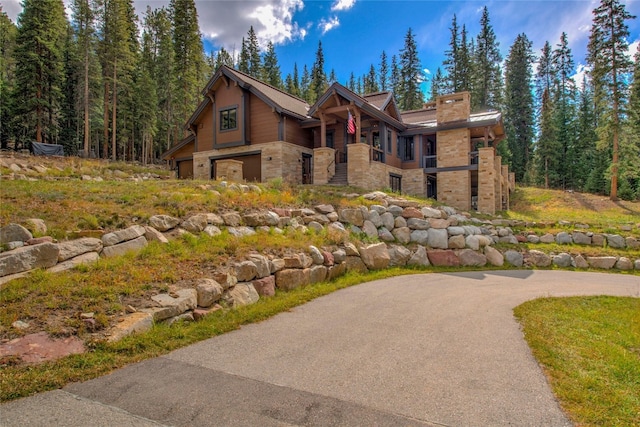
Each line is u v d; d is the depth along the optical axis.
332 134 24.78
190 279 6.62
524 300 8.47
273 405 3.62
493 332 6.08
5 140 45.50
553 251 14.74
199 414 3.42
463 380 4.29
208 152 25.28
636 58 30.14
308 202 13.59
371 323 6.48
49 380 3.90
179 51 38.88
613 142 28.11
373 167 21.14
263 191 13.43
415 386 4.12
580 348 5.32
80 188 10.31
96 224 7.55
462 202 22.73
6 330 4.52
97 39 39.16
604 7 27.38
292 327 6.19
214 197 10.84
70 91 46.62
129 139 48.34
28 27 38.25
